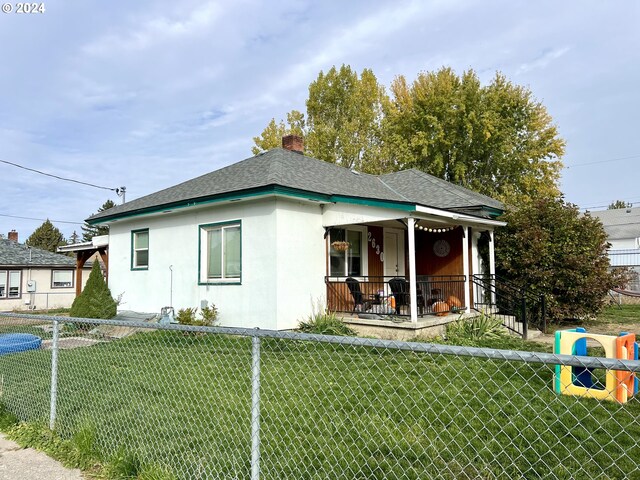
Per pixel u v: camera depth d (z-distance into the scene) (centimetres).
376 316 1067
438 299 1185
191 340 888
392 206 1000
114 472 365
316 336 283
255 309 1073
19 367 718
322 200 1116
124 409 513
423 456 375
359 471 350
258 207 1082
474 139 2641
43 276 2628
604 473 345
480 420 451
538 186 2677
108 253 1574
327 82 3153
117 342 847
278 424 452
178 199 1229
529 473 345
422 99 2692
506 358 217
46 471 380
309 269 1116
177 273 1297
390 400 516
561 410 486
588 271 1244
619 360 188
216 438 423
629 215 4091
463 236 1183
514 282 1320
